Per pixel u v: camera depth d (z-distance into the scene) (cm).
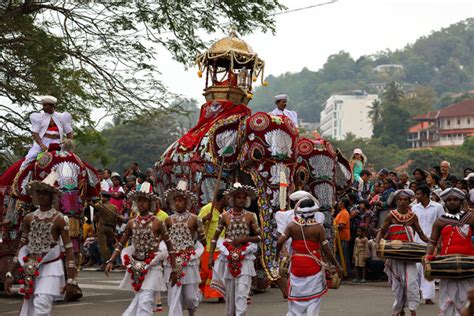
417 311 1434
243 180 1677
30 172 1441
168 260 1202
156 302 1176
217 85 1752
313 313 1080
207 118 1730
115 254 1141
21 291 1049
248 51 1764
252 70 1766
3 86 2183
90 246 2464
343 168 2011
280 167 1609
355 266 1975
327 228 1884
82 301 1510
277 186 1606
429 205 1533
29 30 2158
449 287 1127
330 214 1886
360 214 2052
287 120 1628
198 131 1723
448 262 1108
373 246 1948
